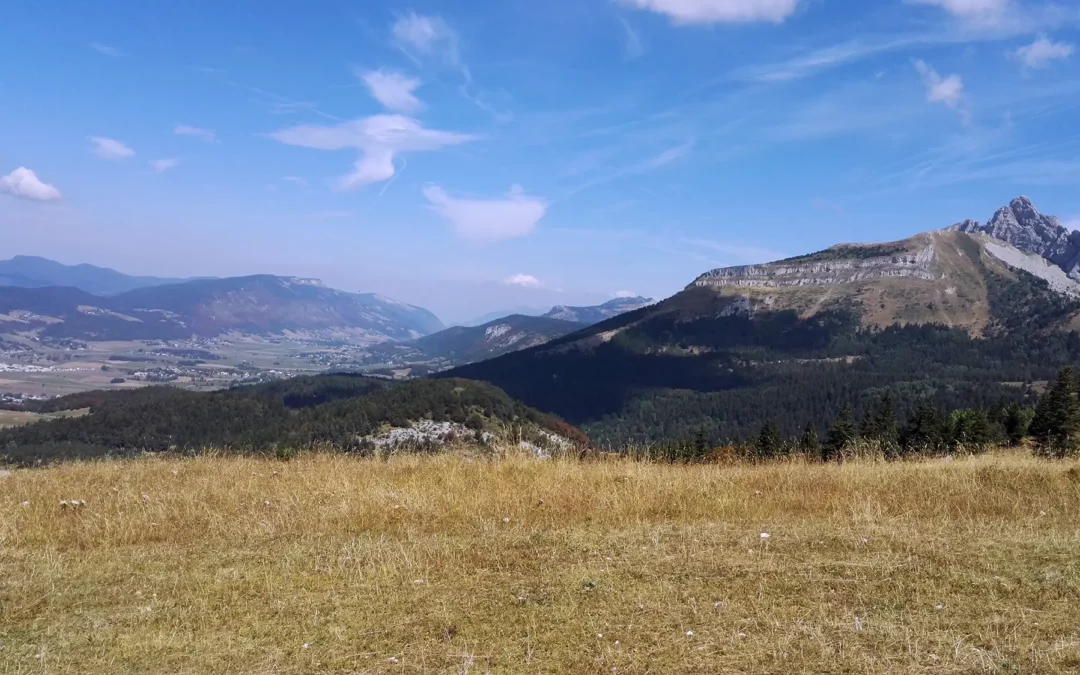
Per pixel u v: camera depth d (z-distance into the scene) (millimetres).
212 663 4574
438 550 6898
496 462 12023
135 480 10727
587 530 7559
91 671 4477
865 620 4918
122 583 6117
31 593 5848
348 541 7324
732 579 5840
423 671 4375
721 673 4230
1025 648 4379
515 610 5332
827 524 7504
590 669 4344
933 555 6250
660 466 12133
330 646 4793
